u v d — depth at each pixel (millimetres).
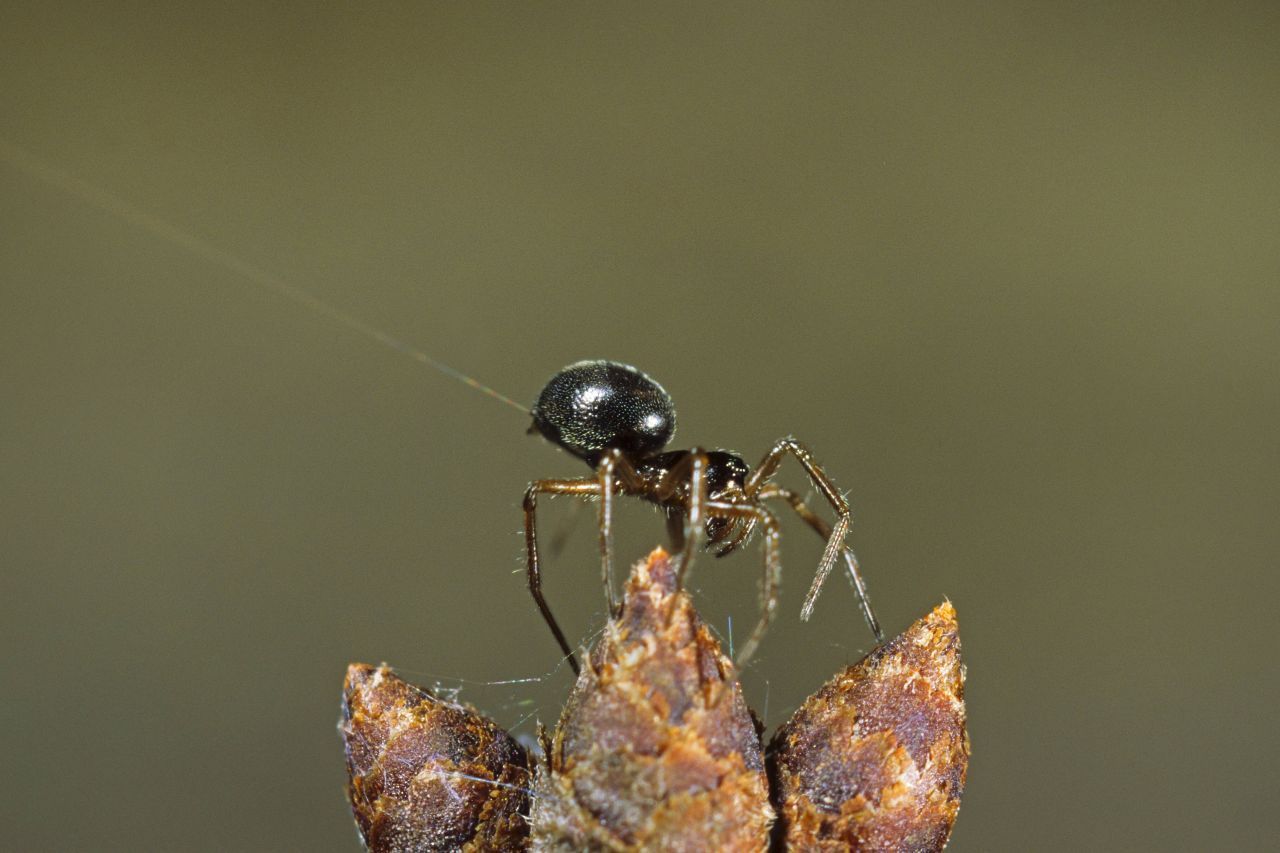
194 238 143
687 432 131
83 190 143
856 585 59
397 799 50
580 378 71
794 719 50
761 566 58
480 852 50
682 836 48
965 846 107
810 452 62
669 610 49
